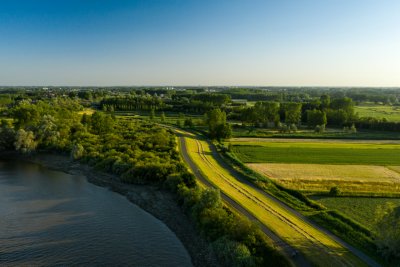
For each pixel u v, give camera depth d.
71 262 42.94
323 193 63.62
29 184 75.88
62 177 82.25
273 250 41.25
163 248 46.91
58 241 48.50
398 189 66.50
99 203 64.38
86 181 78.81
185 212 57.69
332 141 125.06
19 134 104.12
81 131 120.62
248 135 134.25
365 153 101.81
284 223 49.66
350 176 76.56
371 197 62.34
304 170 81.44
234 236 44.22
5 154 106.38
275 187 67.06
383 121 152.38
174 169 74.44
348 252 41.47
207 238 47.25
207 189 55.25
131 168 78.69
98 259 43.78
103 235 50.69
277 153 101.06
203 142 118.81
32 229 52.25
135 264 42.81
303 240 44.44
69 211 60.03
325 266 38.22
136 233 51.47
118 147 99.00
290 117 167.62
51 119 120.81
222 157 94.94
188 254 45.50
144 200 65.31
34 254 44.69
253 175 74.38
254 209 54.75
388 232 39.72
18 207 61.47
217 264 42.19
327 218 50.91
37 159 100.19
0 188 72.44
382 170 82.38
